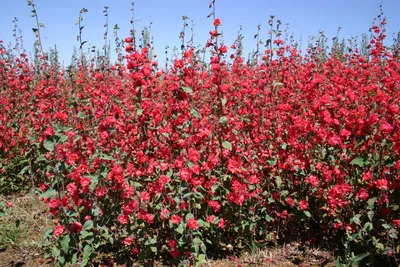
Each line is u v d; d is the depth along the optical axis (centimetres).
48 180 463
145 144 372
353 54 751
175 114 351
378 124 348
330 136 387
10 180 565
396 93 435
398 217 351
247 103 482
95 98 463
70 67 404
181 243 324
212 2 363
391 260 338
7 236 428
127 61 374
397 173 346
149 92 395
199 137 362
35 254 394
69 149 394
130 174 348
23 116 630
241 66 676
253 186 374
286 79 567
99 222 361
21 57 770
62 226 312
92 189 336
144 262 364
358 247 343
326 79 621
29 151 416
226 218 387
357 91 514
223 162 394
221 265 369
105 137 361
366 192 338
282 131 448
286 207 416
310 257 377
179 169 340
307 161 407
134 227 346
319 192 377
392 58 636
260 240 414
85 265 331
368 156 357
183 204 320
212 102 457
